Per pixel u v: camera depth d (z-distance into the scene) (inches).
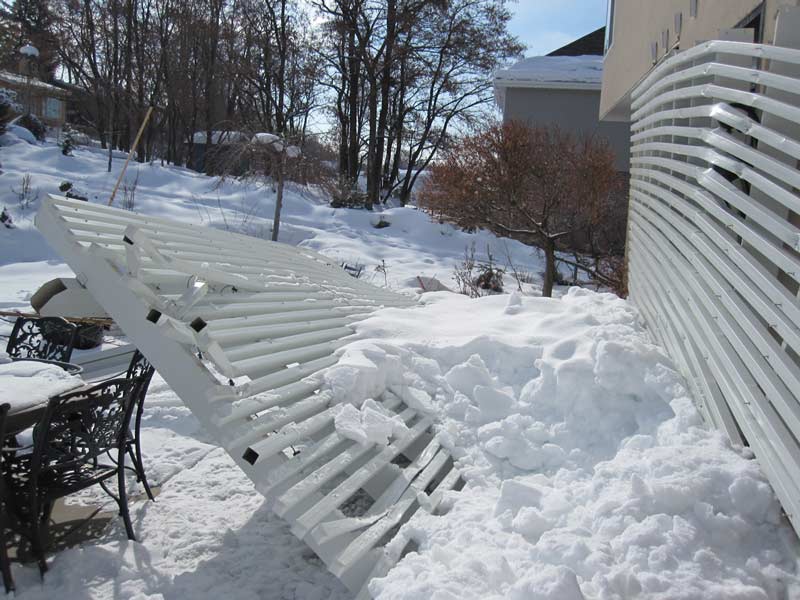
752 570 87.2
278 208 597.9
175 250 155.2
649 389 137.6
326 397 135.5
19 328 190.1
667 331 158.9
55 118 1274.6
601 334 157.9
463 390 159.6
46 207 125.4
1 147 801.6
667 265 165.2
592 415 140.3
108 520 143.1
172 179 801.6
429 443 144.8
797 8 110.6
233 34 1021.8
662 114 185.3
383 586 94.9
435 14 993.5
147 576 120.9
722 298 114.3
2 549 113.7
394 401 153.6
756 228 115.6
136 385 137.5
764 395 97.7
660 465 104.3
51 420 118.8
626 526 95.7
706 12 184.1
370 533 106.6
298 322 164.1
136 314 116.3
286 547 133.6
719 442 109.9
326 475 109.7
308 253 301.6
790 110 92.0
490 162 446.3
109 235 134.3
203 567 125.4
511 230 458.3
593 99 722.8
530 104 733.9
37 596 112.9
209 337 107.5
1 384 133.3
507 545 100.4
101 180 737.6
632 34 309.1
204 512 148.6
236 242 214.4
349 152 1038.4
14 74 1089.4
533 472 134.6
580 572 89.6
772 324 91.0
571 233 460.1
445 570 94.7
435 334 183.8
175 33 1063.6
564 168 447.8
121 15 1024.9
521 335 175.9
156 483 163.3
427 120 1108.5
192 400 112.6
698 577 84.5
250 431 110.0
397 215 791.1
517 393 158.2
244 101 1122.0
